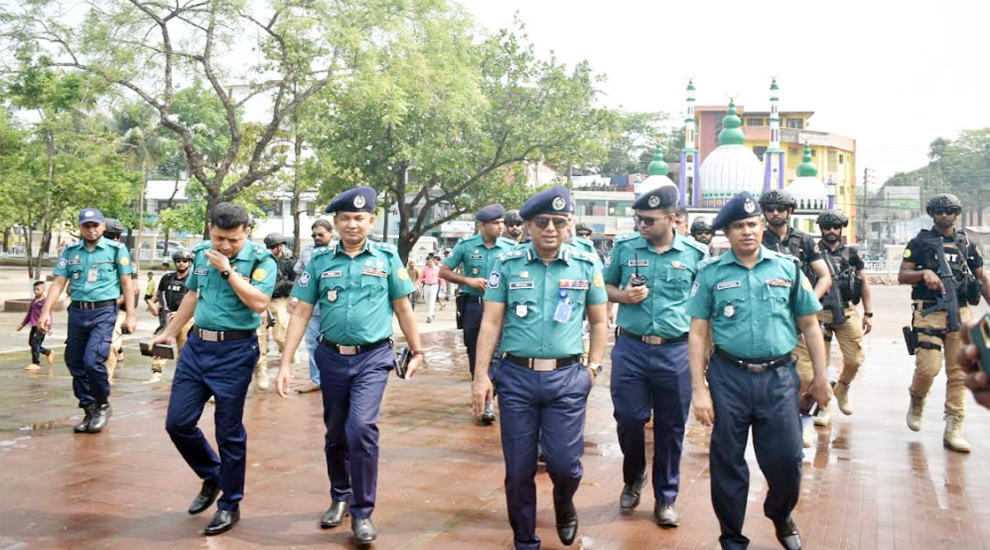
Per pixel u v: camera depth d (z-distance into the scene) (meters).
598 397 8.93
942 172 70.31
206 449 4.76
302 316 4.63
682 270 4.88
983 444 6.83
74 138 18.34
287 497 5.13
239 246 4.65
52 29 14.14
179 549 4.20
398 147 19.02
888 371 11.46
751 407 4.11
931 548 4.34
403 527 4.61
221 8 13.66
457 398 8.73
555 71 20.05
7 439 6.52
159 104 14.47
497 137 19.83
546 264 4.22
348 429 4.38
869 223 82.25
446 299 25.94
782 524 4.27
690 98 36.81
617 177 60.19
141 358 12.32
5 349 13.02
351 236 4.55
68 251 6.86
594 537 4.48
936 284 6.67
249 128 17.83
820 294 5.95
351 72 14.27
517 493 4.07
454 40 16.78
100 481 5.37
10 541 4.26
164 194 57.25
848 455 6.43
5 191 19.14
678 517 4.75
